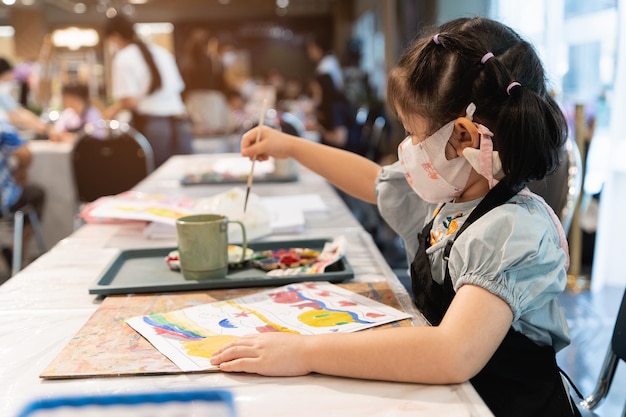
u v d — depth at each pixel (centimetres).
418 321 90
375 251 133
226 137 621
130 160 307
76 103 457
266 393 70
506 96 80
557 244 88
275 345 75
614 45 306
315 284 108
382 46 743
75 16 1007
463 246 81
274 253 126
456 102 81
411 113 85
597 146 324
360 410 66
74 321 94
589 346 232
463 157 85
